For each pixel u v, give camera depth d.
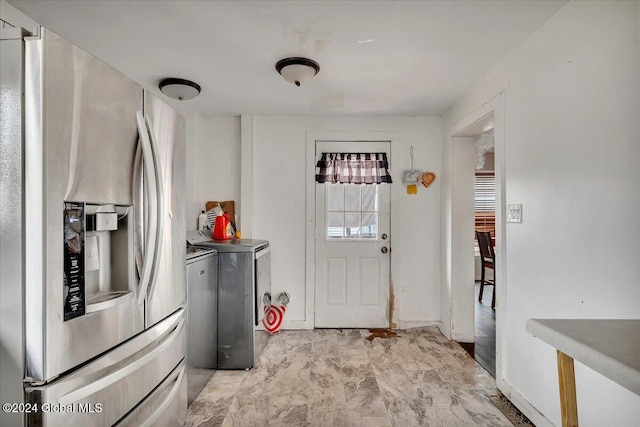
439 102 2.82
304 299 3.21
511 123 1.95
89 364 1.05
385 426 1.73
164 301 1.47
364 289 3.22
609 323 0.90
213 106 2.94
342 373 2.30
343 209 3.23
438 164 3.18
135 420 1.23
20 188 0.90
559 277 1.55
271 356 2.58
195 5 1.50
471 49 1.91
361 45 1.87
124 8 1.52
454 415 1.82
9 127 0.90
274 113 3.14
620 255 1.23
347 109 3.00
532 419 1.72
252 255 2.38
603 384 1.30
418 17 1.60
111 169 1.14
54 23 1.64
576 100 1.44
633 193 1.19
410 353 2.63
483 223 5.33
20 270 0.91
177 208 1.61
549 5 1.50
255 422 1.76
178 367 1.58
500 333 2.06
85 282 1.05
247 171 3.16
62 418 0.95
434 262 3.19
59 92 0.94
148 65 2.13
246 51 1.95
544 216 1.65
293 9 1.54
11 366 0.92
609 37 1.28
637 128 1.17
